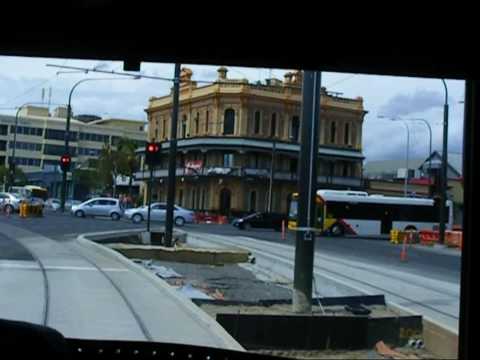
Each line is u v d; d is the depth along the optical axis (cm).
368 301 1272
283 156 3083
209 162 5169
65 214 5769
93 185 8694
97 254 1998
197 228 4834
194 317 985
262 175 3312
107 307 1050
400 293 1534
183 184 5656
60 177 8469
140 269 1586
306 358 870
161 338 844
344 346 951
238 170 5053
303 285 1144
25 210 4925
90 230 3312
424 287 1688
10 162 3641
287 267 2091
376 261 2647
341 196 5144
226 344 816
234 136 2442
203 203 5531
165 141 2719
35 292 1169
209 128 2273
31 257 1816
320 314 1066
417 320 1023
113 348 409
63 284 1298
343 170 2875
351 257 2841
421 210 5094
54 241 2467
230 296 1389
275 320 938
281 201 3712
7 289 1186
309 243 1156
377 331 980
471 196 392
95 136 4806
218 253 2311
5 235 2714
